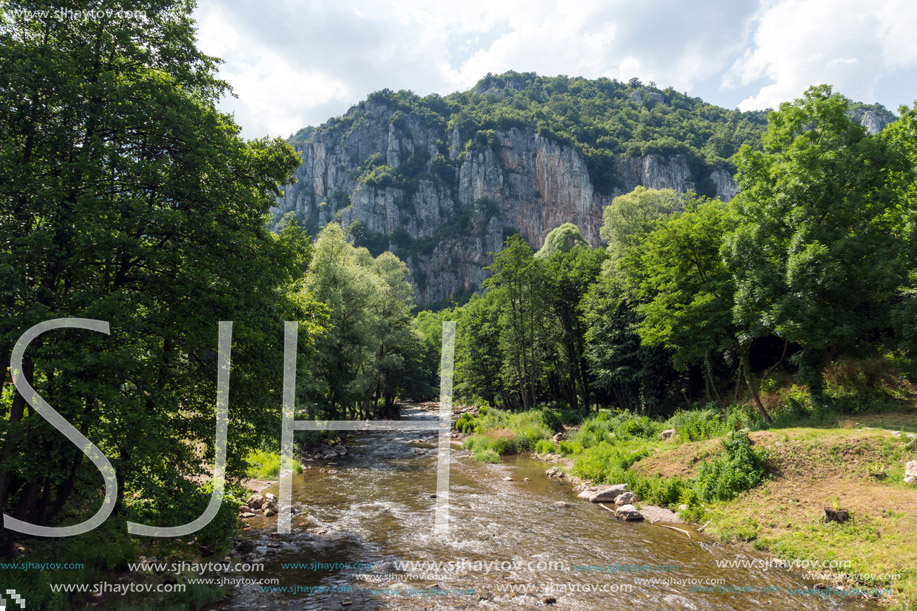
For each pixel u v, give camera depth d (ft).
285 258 44.04
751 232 69.56
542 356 143.95
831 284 58.23
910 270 58.80
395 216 640.17
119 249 30.58
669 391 109.09
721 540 40.78
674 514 48.49
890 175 63.21
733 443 52.85
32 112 28.48
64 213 28.35
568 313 143.84
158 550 34.09
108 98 30.83
